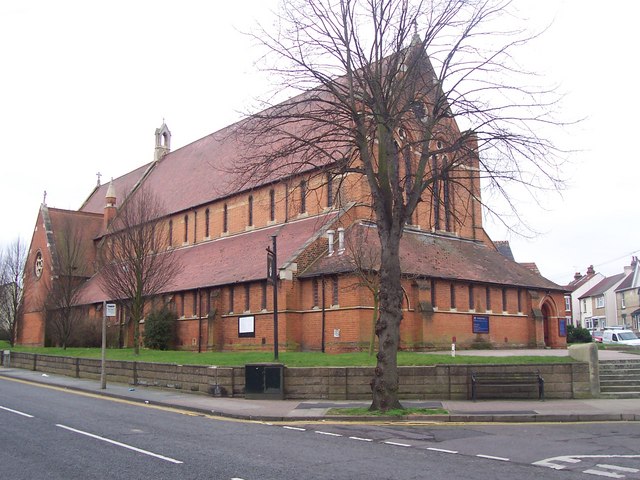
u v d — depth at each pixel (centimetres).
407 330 3441
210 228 4934
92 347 4994
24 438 1319
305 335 3475
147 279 3481
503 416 1647
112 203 6309
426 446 1253
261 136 2302
